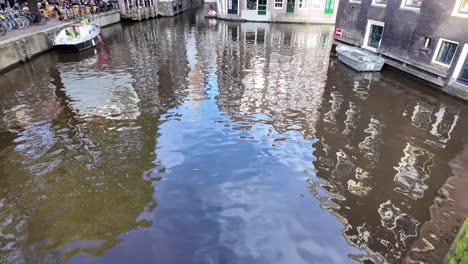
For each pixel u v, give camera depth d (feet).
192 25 112.78
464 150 30.27
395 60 53.62
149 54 68.23
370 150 30.04
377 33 60.39
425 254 18.88
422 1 45.96
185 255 18.56
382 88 46.52
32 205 22.80
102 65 59.00
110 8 116.47
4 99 42.45
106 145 30.73
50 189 24.52
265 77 51.98
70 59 63.26
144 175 26.05
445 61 43.73
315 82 49.37
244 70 56.08
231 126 34.50
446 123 35.53
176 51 71.15
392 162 28.22
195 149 29.89
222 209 22.29
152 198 23.35
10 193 24.11
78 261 18.19
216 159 28.35
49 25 75.25
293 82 49.39
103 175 26.14
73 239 19.74
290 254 18.74
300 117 36.91
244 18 123.65
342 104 40.70
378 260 18.45
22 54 57.82
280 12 120.57
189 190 24.26
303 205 22.79
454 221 21.57
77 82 49.16
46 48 67.36
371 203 23.12
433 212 22.34
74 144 30.96
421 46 47.24
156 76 52.54
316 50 72.90
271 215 21.79
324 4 117.50
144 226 20.72
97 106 39.91
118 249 18.97
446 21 41.96
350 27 68.54
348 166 27.53
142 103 40.88
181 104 40.55
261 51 71.72
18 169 27.07
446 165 27.94
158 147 30.27
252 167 27.22
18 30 67.00
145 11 125.18
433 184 25.39
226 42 81.82
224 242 19.49
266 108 39.40
